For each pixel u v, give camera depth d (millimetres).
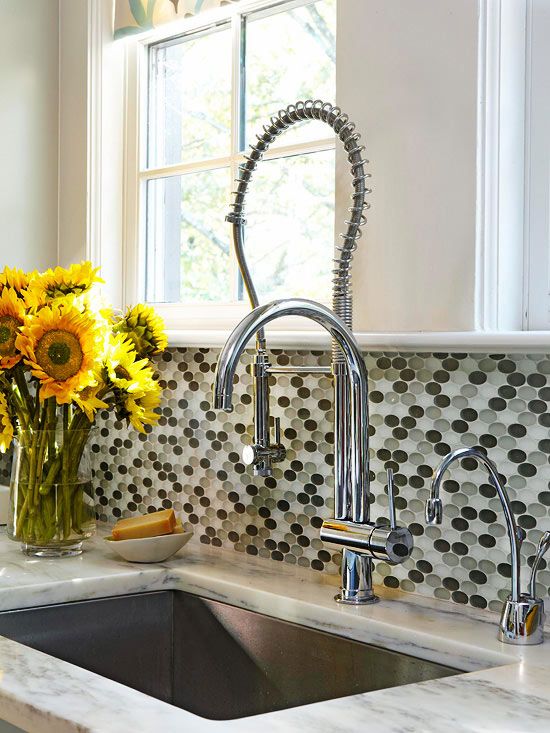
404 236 1415
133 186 2035
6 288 1636
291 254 1748
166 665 1571
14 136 2029
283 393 1591
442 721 932
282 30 1776
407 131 1411
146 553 1599
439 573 1388
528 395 1274
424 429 1392
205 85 1930
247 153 1827
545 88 1351
